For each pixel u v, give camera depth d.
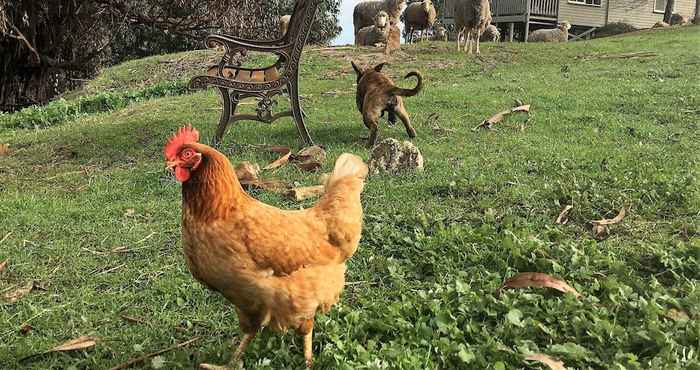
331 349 1.23
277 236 1.05
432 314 1.37
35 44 5.94
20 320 1.43
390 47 6.31
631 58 5.61
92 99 4.91
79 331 1.39
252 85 2.77
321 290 1.12
